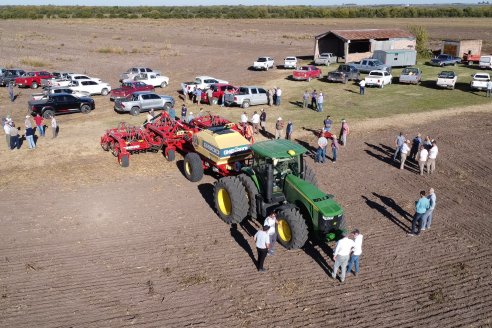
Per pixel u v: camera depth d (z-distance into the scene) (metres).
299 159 12.45
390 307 9.66
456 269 11.09
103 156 19.16
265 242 10.59
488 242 12.47
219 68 44.50
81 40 66.94
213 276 10.70
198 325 9.04
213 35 76.06
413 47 49.00
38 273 10.73
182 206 14.49
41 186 15.97
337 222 11.28
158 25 96.00
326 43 50.88
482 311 9.54
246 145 15.21
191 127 18.61
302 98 31.64
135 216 13.76
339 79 36.31
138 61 48.69
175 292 10.09
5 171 17.39
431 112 27.72
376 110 28.27
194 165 16.14
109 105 29.89
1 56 50.44
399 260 11.52
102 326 8.98
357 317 9.34
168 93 33.56
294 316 9.35
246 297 9.94
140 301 9.77
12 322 9.05
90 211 14.05
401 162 18.20
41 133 21.98
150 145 18.64
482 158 19.69
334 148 19.03
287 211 11.48
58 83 32.34
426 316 9.38
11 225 13.08
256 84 36.47
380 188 16.38
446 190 16.25
